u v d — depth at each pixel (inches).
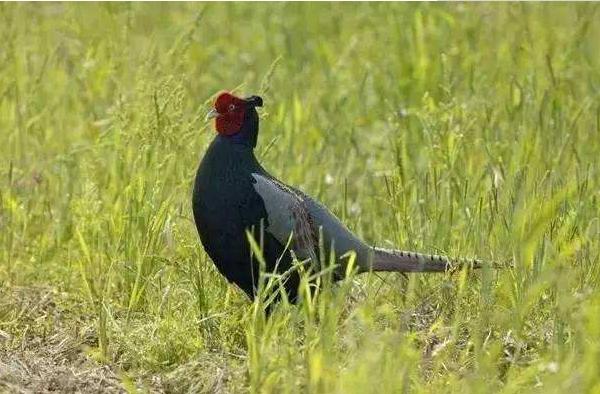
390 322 385.4
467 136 527.8
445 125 519.8
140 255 418.0
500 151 521.3
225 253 415.8
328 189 536.7
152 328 392.5
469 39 666.2
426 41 668.7
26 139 546.6
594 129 552.4
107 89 588.1
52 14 695.1
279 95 632.4
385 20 729.0
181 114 482.3
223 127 412.8
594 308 342.3
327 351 332.5
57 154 542.6
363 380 310.0
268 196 410.3
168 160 467.8
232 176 410.3
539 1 705.0
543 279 362.6
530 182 417.7
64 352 388.2
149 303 418.0
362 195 531.2
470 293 411.8
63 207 492.4
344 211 484.7
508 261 403.5
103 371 370.3
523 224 390.9
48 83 601.3
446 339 376.2
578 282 396.8
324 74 663.1
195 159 476.1
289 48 685.3
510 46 652.7
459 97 595.5
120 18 672.4
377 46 694.5
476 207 440.1
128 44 611.2
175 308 410.0
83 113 585.0
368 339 326.0
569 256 400.5
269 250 413.7
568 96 589.6
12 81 567.2
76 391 350.3
